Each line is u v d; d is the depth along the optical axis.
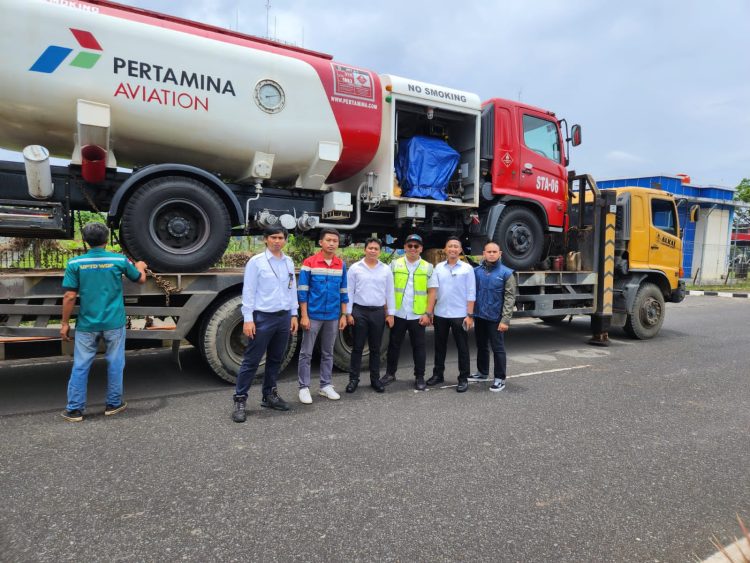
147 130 4.86
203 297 4.68
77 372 3.85
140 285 4.50
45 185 4.38
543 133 7.36
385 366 5.87
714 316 11.16
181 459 3.21
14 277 4.05
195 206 4.95
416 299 4.88
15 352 4.20
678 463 3.30
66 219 4.91
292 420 3.97
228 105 5.09
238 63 5.13
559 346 7.54
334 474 3.04
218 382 5.04
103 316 3.87
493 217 6.71
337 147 5.71
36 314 4.08
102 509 2.59
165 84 4.79
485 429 3.85
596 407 4.45
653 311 8.17
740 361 6.47
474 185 6.61
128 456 3.24
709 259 20.05
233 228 6.31
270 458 3.25
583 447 3.53
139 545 2.29
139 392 4.68
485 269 5.04
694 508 2.73
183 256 4.89
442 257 7.22
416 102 6.07
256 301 4.03
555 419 4.11
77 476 2.95
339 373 5.58
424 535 2.41
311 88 5.51
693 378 5.54
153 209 4.77
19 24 4.21
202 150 5.22
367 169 6.25
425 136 6.51
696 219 8.48
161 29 4.80
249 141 5.28
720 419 4.18
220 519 2.52
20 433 3.61
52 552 2.22
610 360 6.49
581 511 2.67
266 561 2.19
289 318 4.19
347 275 4.66
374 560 2.21
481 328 5.22
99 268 3.84
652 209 8.35
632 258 7.97
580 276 7.39
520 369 5.94
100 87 4.53
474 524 2.52
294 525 2.47
